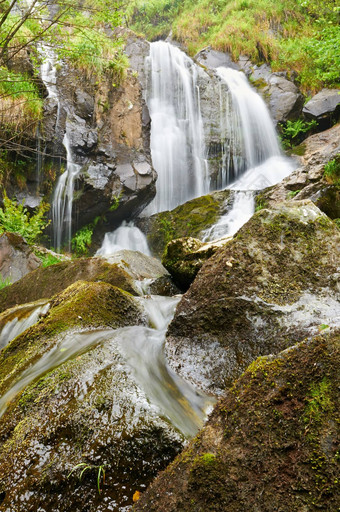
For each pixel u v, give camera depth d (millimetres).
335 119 12672
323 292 2260
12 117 8305
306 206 2580
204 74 13836
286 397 1267
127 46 12828
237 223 9469
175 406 1979
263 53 15805
